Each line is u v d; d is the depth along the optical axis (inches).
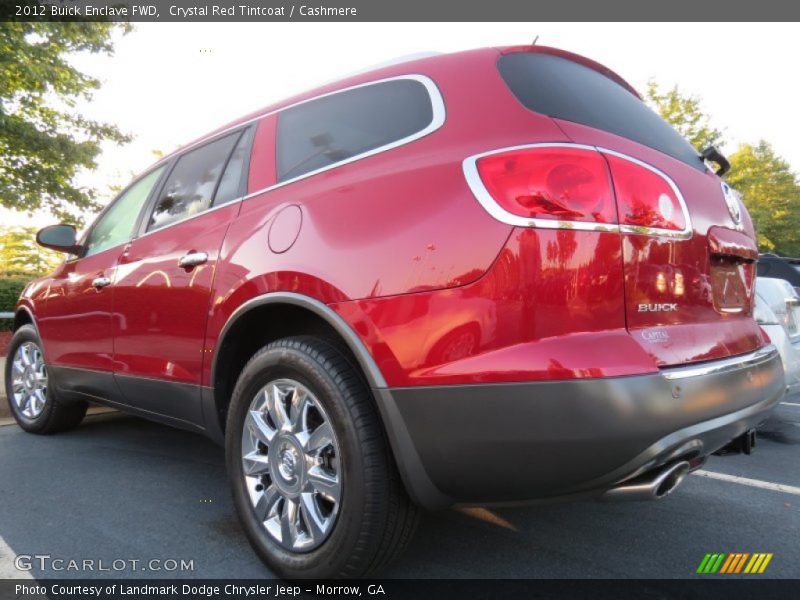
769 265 304.5
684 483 132.2
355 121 91.7
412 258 71.8
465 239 68.6
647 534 101.9
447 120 79.0
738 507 116.4
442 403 67.7
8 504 110.8
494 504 72.2
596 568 88.7
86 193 494.0
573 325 65.1
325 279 78.5
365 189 80.4
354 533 73.1
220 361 96.3
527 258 65.3
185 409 106.8
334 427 75.7
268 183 99.8
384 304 72.6
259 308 88.6
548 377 62.8
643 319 69.5
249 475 88.1
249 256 91.6
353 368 77.0
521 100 75.8
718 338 78.9
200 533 98.8
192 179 119.8
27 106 456.1
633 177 71.1
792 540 100.4
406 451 70.6
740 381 75.7
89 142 475.5
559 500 69.7
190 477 127.3
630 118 87.0
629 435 62.3
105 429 171.5
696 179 84.9
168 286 108.4
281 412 84.0
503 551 94.0
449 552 93.4
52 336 150.6
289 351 81.8
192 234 108.4
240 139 112.7
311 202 86.3
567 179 66.8
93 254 142.6
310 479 79.4
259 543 85.0
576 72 88.7
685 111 920.3
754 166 1369.3
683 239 75.7
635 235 69.4
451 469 69.2
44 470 131.3
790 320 167.0
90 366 134.3
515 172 67.9
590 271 65.9
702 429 67.7
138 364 117.0
